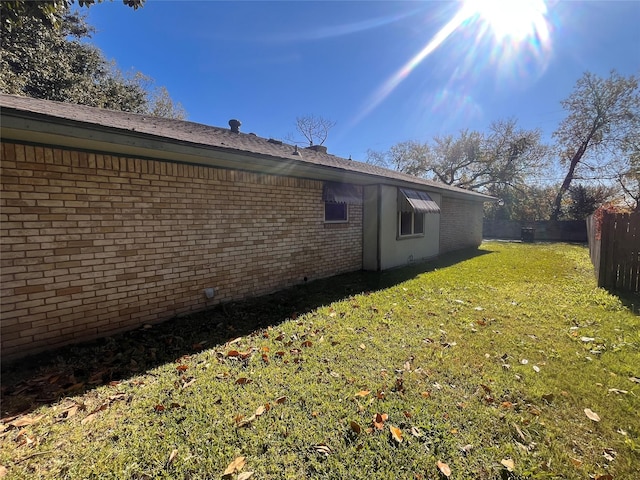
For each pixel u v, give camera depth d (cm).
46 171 372
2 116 284
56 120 309
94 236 414
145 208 463
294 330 446
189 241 519
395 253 1003
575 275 866
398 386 301
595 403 275
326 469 206
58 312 387
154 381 311
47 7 416
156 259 479
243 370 334
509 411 266
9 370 334
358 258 937
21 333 360
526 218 2880
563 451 221
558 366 342
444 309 544
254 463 209
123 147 391
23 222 358
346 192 859
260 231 636
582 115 2589
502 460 212
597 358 362
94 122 338
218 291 565
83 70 1764
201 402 274
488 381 312
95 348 388
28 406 269
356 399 280
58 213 383
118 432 236
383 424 247
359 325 467
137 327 459
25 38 1230
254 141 805
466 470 205
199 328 460
